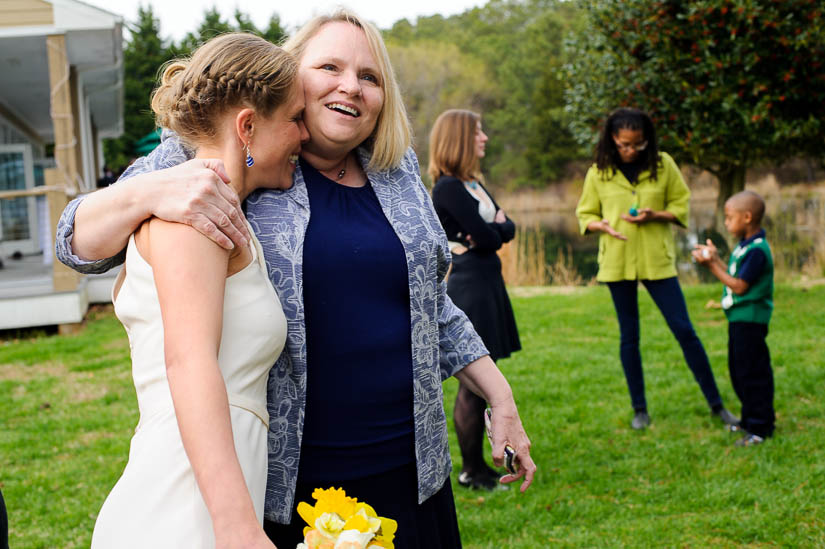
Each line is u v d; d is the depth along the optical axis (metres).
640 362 4.57
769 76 8.45
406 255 1.71
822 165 11.89
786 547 3.00
